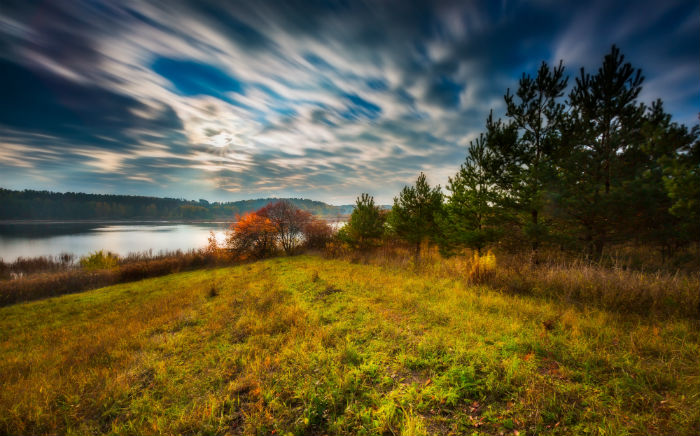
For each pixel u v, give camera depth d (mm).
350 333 5660
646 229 8805
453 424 3021
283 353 5055
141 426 3588
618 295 6207
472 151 12383
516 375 3623
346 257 19156
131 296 15562
